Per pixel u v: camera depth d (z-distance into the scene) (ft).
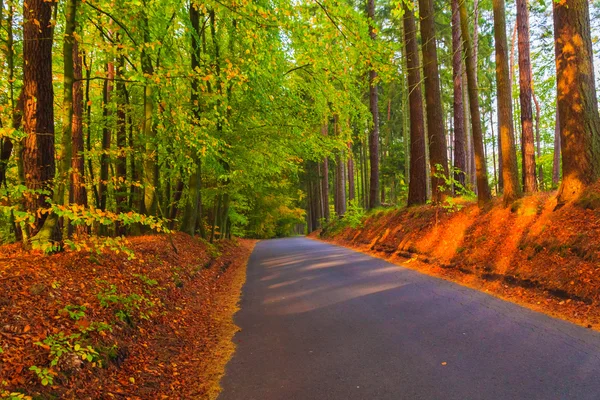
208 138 27.30
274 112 45.32
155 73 21.83
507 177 35.01
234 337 19.08
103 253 25.29
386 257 45.01
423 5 48.73
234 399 12.44
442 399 11.43
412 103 56.18
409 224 49.52
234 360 15.97
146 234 41.73
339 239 80.38
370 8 69.92
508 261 27.61
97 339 14.44
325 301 25.08
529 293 22.97
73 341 13.43
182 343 18.21
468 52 40.63
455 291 25.50
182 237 45.06
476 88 40.55
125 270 24.31
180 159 37.40
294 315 22.25
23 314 13.93
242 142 47.09
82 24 27.17
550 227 26.73
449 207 42.37
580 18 27.94
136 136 38.55
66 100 21.26
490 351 14.87
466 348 15.34
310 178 135.33
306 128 49.14
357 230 72.33
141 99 46.06
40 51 21.54
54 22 22.11
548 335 16.28
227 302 27.35
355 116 43.65
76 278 19.56
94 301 17.52
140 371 14.28
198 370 15.30
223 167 49.62
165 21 34.32
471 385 12.18
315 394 12.31
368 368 14.03
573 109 28.25
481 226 35.12
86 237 23.26
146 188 40.50
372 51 21.97
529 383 12.07
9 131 15.53
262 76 38.27
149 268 27.22
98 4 25.34
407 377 13.07
